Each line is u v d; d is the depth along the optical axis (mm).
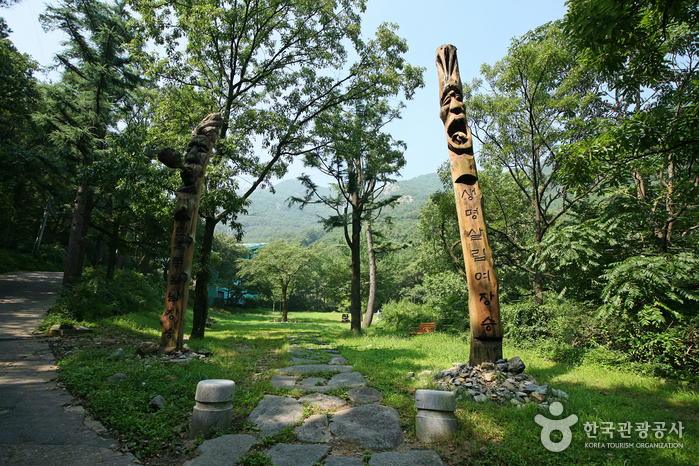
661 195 10547
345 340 14297
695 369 7480
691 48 9195
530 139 13602
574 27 5539
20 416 4566
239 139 11805
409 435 4512
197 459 3770
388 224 20875
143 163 9969
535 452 3965
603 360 8547
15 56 17609
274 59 13445
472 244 7504
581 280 10758
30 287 19062
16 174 16391
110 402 4871
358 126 15484
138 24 11891
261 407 5242
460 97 8211
